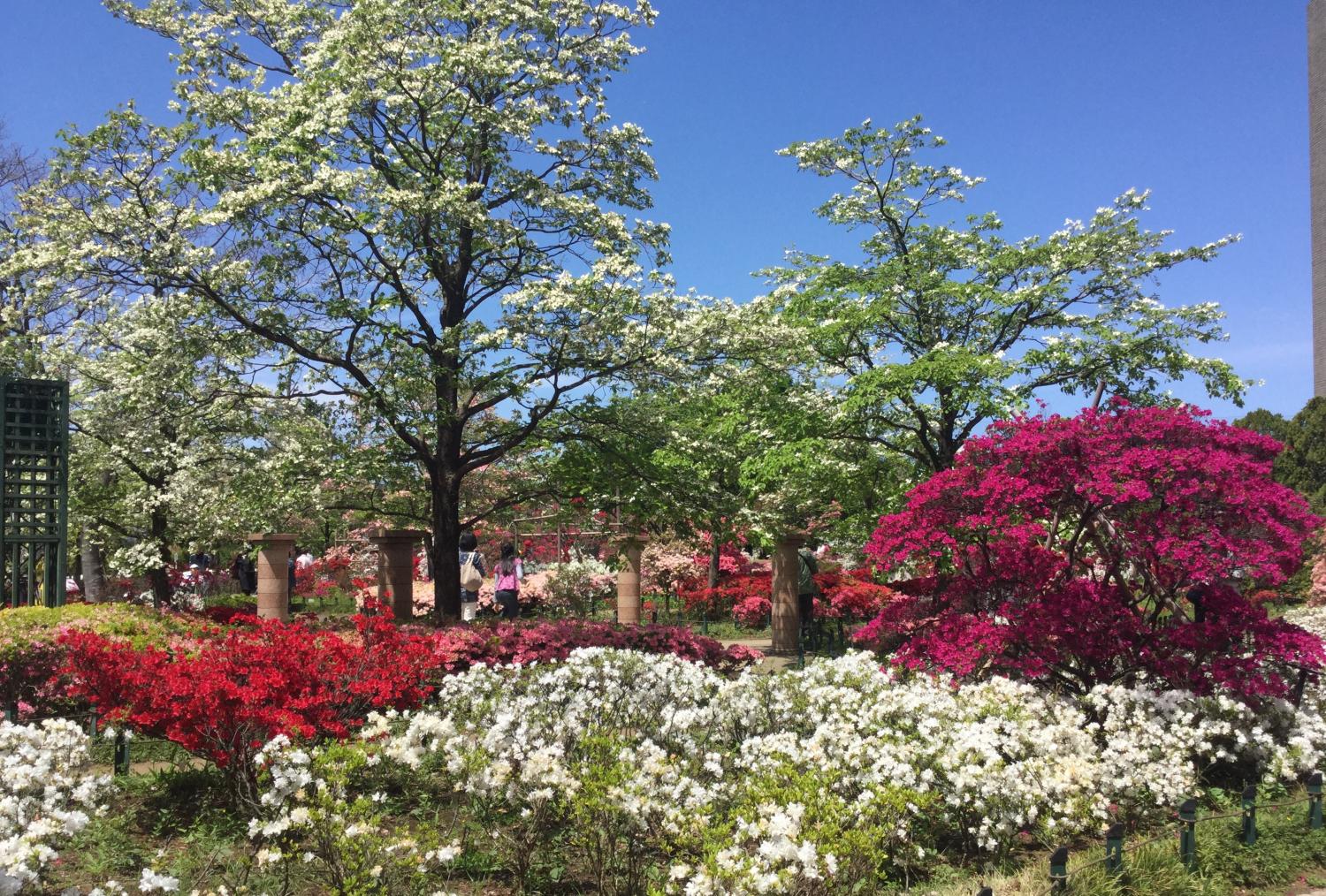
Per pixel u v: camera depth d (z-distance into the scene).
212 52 12.31
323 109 11.06
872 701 7.00
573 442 13.17
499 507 13.78
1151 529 7.71
